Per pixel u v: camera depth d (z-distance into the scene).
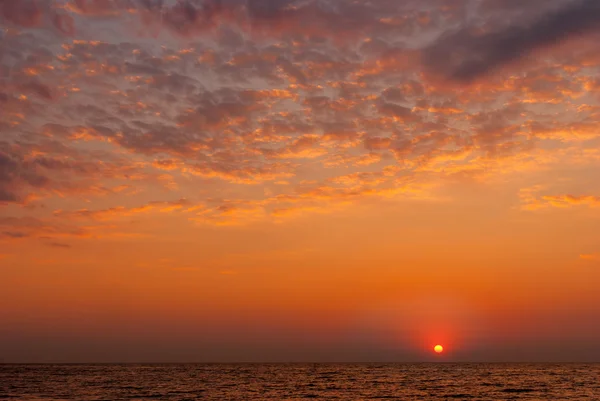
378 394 87.06
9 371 180.50
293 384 112.31
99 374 157.25
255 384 112.19
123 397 80.44
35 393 86.50
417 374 163.00
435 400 77.12
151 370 199.62
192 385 108.19
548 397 81.25
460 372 178.50
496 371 187.38
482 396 83.06
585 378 134.25
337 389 98.25
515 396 82.94
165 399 77.62
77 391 90.94
